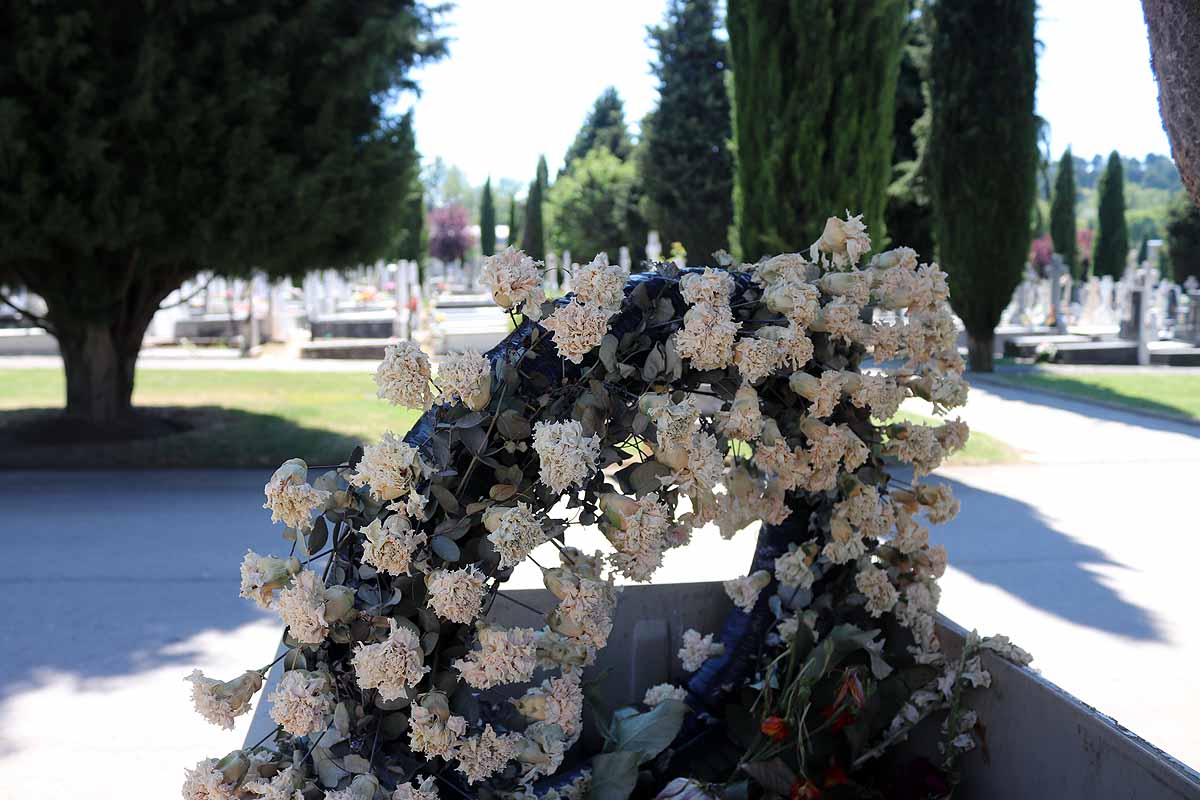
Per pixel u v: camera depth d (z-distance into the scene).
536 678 2.33
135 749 3.38
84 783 3.15
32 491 7.25
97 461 8.20
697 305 1.62
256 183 7.75
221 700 1.53
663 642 2.45
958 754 2.04
